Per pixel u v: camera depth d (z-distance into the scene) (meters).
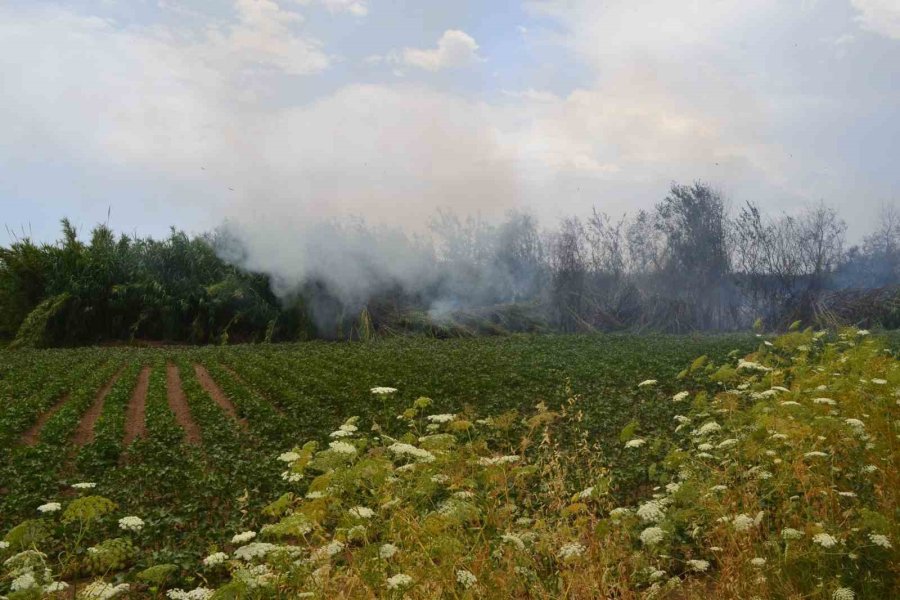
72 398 24.81
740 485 6.81
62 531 10.25
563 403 20.12
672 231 51.97
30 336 47.53
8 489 13.83
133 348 46.06
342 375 28.55
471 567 5.48
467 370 28.05
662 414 17.42
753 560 5.69
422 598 5.12
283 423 19.03
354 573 5.33
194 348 45.72
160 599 8.70
